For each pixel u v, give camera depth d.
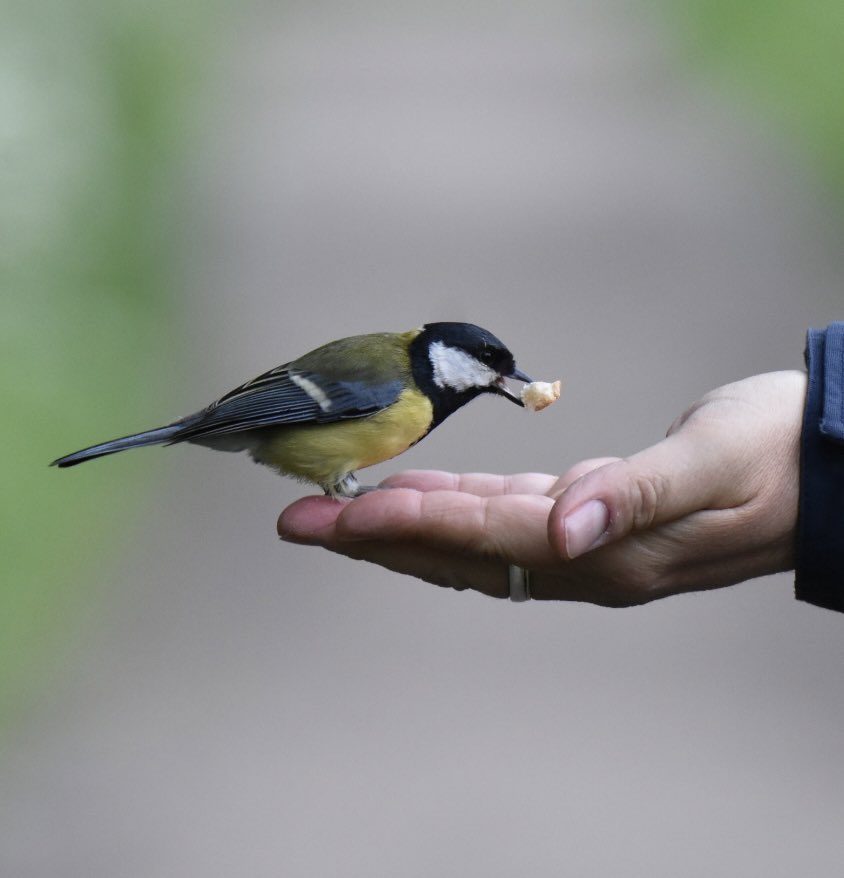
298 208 23.27
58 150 15.48
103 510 10.77
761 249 19.83
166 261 18.50
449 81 35.09
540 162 26.25
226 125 28.72
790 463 4.76
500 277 18.94
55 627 8.96
